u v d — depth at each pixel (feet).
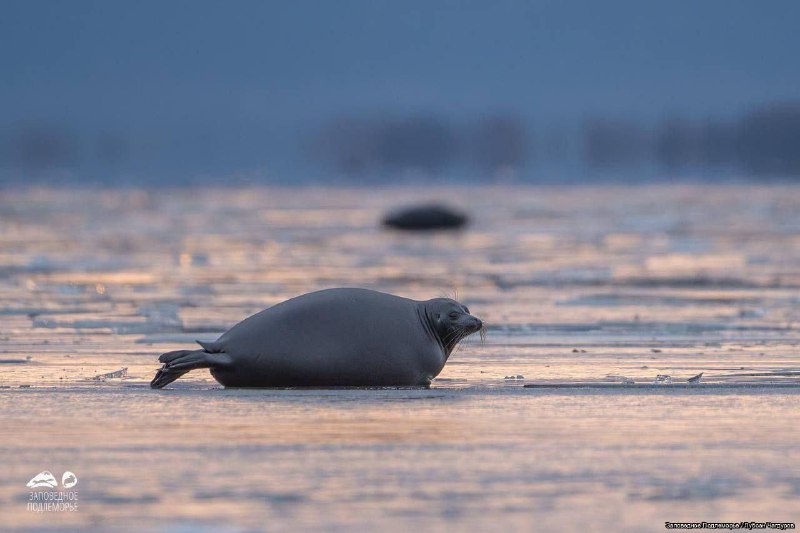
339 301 103.30
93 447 78.13
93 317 171.22
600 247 341.82
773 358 128.57
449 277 243.81
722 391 102.17
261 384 101.86
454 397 97.81
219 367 101.30
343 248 337.93
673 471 72.08
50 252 320.29
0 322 165.27
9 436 81.56
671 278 241.35
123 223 470.80
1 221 478.59
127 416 88.89
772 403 95.61
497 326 160.56
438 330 105.09
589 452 76.89
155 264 278.87
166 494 67.05
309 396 97.55
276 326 101.86
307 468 72.59
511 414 90.02
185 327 158.40
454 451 77.05
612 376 114.11
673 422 86.99
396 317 103.55
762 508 65.00
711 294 208.44
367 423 86.12
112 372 116.37
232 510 64.13
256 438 80.84
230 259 294.66
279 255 309.42
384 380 102.12
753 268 267.39
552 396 98.89
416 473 71.41
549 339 146.41
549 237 391.04
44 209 588.50
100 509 64.44
